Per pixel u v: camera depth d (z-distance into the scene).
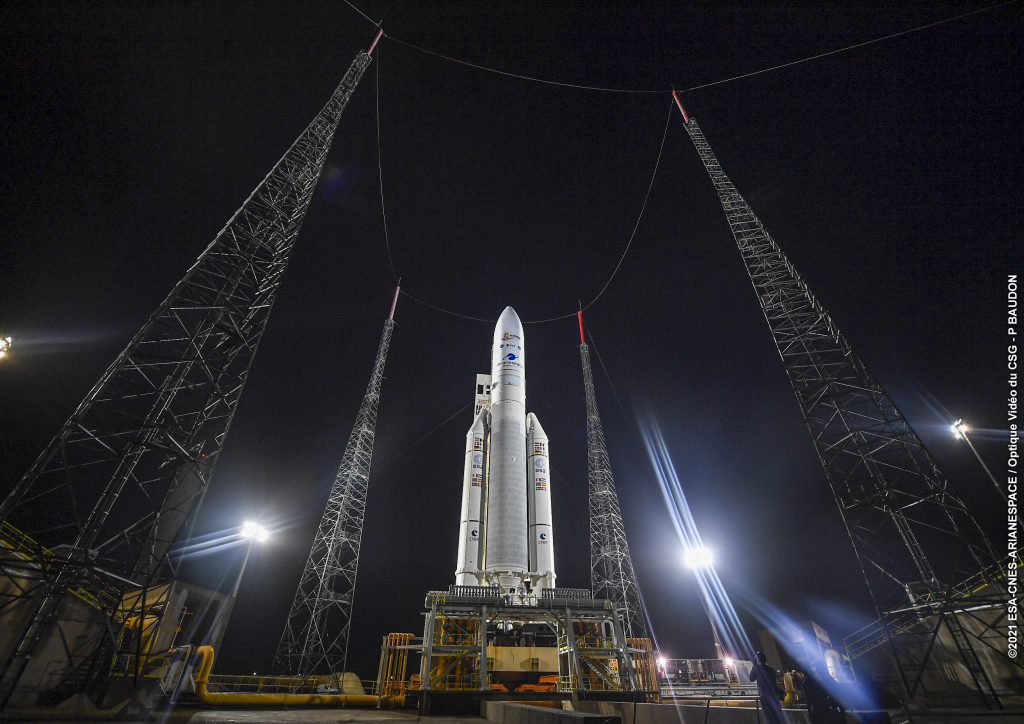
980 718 15.95
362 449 61.88
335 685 42.56
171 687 23.91
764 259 36.28
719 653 56.72
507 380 48.00
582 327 81.50
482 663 27.73
